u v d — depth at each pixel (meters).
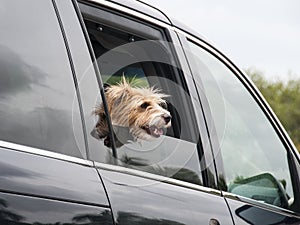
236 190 8.20
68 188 5.99
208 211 7.46
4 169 5.58
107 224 6.21
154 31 8.04
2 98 5.94
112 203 6.34
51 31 6.55
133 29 7.77
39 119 6.14
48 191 5.80
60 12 6.73
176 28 8.39
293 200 9.01
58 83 6.43
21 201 5.58
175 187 7.27
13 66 6.11
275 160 8.95
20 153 5.82
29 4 6.45
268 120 9.15
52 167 5.98
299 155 9.38
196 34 8.69
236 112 8.68
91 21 7.29
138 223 6.52
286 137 9.26
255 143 8.78
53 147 6.15
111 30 7.55
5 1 6.25
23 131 5.96
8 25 6.19
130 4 7.85
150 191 6.88
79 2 7.10
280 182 8.88
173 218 6.93
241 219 7.95
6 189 5.51
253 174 8.53
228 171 8.19
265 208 8.44
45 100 6.25
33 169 5.80
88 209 6.08
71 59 6.65
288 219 8.71
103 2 7.43
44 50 6.42
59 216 5.81
